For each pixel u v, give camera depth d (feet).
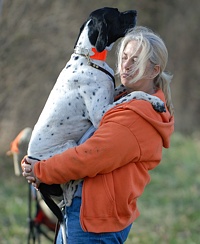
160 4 79.66
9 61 64.44
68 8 67.31
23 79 63.98
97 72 21.61
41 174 21.09
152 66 21.25
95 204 20.85
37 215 33.04
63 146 21.76
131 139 20.57
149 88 21.93
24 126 62.23
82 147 20.56
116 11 22.09
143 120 20.76
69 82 21.68
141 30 21.61
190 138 70.59
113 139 20.43
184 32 79.61
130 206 21.45
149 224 46.19
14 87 63.72
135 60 20.98
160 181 55.26
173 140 68.08
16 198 50.98
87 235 21.12
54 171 20.80
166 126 21.27
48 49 65.10
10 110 62.95
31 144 21.99
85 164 20.42
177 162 60.54
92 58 21.81
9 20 65.31
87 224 20.86
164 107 21.17
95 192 20.86
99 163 20.45
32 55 64.80
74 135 21.89
